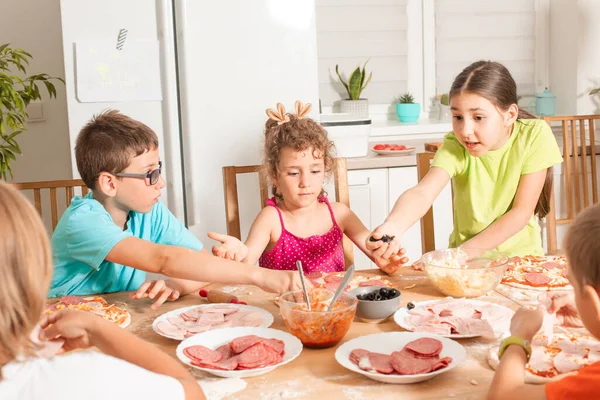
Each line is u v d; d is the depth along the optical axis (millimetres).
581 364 1164
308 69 2842
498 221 1973
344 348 1272
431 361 1190
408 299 1584
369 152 3447
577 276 963
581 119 3041
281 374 1204
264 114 2826
